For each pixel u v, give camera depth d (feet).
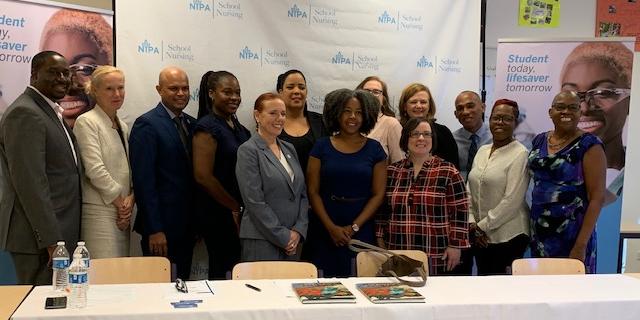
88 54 11.59
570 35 15.75
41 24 11.09
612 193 13.35
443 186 10.37
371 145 10.81
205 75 11.93
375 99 10.69
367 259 9.43
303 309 6.92
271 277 8.86
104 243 10.01
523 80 13.62
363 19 13.74
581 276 8.95
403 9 14.01
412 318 7.12
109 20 11.83
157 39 12.18
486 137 13.38
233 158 10.96
